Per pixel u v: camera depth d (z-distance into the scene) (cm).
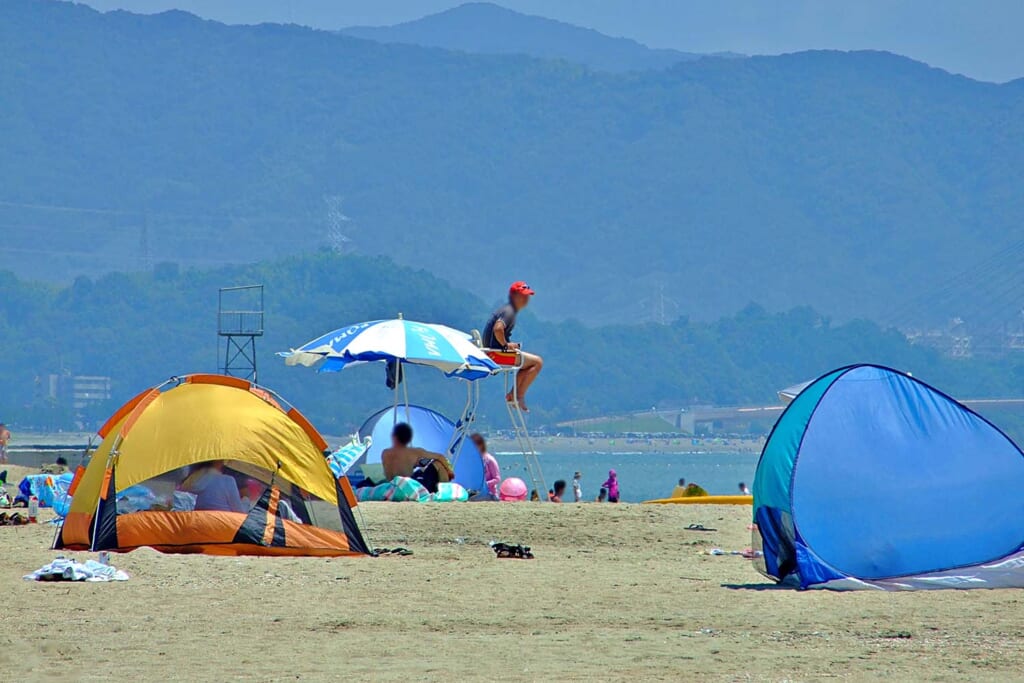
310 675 3047
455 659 3262
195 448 5278
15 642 3462
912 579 4491
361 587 4412
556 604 4125
